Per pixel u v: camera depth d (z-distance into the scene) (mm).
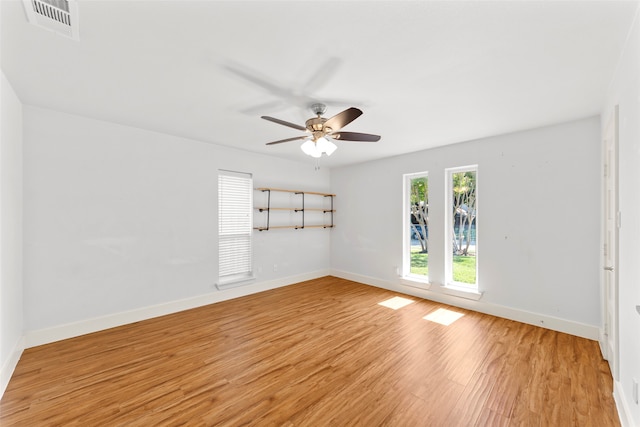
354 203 5488
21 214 2627
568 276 3043
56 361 2457
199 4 1357
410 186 4742
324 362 2451
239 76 2090
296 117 2945
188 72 2041
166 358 2521
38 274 2762
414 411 1834
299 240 5383
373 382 2152
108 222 3209
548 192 3168
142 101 2580
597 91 2291
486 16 1432
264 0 1330
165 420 1756
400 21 1476
